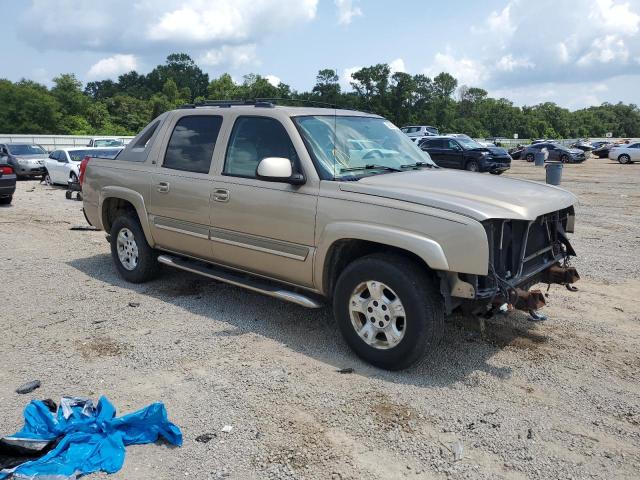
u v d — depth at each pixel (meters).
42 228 10.42
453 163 25.72
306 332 5.09
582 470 3.14
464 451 3.30
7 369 4.36
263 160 4.50
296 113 4.98
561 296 6.21
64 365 4.43
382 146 5.27
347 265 4.72
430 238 3.93
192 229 5.58
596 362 4.51
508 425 3.58
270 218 4.82
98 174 6.77
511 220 4.10
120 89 135.12
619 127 187.75
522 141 80.25
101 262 7.72
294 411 3.72
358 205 4.29
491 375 4.26
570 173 27.64
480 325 4.28
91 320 5.41
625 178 23.91
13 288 6.45
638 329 5.23
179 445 3.35
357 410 3.72
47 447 3.26
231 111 5.37
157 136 6.12
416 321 4.03
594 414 3.73
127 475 3.09
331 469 3.13
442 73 105.50
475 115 130.88
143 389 4.04
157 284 6.57
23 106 65.38
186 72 144.12
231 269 5.46
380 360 4.27
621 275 7.07
